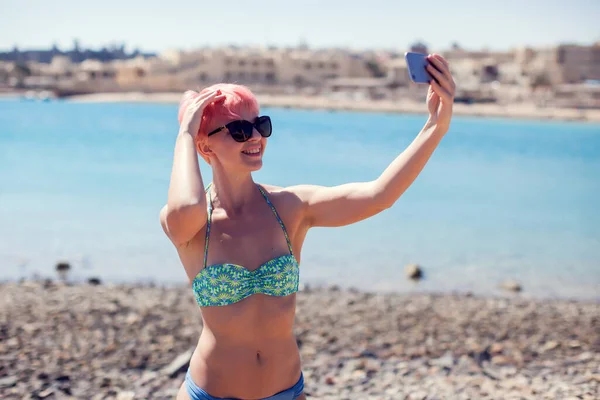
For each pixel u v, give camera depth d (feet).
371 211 9.64
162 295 33.14
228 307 9.29
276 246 9.63
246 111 9.46
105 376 20.20
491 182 90.74
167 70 437.99
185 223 8.82
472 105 367.66
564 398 17.66
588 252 48.08
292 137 174.81
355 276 40.40
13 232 50.14
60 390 18.74
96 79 435.53
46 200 65.26
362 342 25.08
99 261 42.11
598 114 327.88
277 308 9.41
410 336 26.27
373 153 130.31
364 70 470.39
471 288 38.17
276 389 9.59
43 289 34.01
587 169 111.04
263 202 9.86
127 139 145.79
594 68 472.03
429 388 19.02
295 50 549.13
